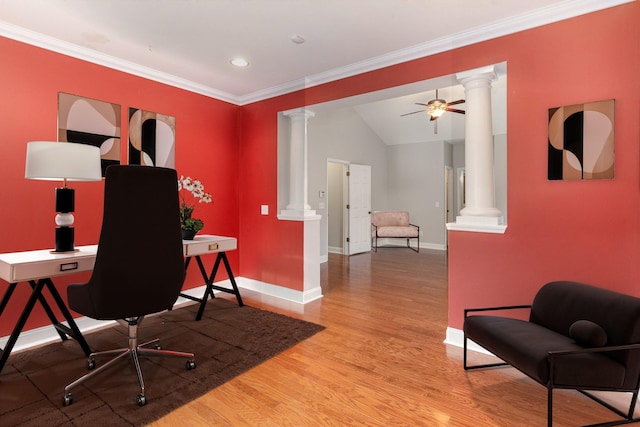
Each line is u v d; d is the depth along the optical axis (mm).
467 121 2732
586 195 2213
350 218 7195
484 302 2605
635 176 2059
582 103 2211
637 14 2047
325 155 6562
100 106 3076
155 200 1935
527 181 2420
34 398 1917
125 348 2436
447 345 2693
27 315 2234
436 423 1750
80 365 2320
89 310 1894
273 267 4098
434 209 7941
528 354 1693
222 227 4203
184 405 1882
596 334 1633
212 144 4055
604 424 1722
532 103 2396
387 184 8609
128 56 3102
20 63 2627
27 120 2670
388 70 3109
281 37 2730
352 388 2070
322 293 4195
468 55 2674
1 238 2557
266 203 4148
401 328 3049
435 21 2484
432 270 5562
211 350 2562
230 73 3516
